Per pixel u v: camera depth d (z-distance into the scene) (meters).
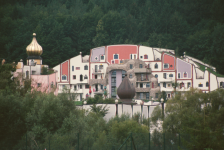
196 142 110.19
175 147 128.38
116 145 132.12
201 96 172.88
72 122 138.75
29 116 138.00
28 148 122.62
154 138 135.50
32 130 133.62
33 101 154.88
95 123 162.38
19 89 194.00
